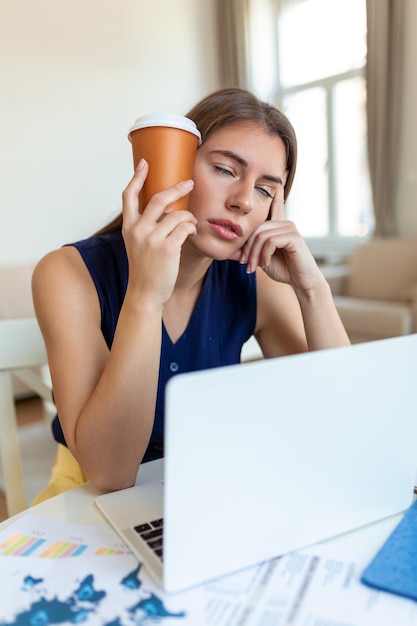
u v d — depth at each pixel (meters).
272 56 4.79
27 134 3.91
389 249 3.56
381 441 0.52
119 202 4.40
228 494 0.43
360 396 0.49
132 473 0.67
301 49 4.60
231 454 0.42
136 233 0.63
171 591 0.44
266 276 1.04
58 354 0.74
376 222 3.93
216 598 0.43
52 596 0.44
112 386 0.64
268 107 0.77
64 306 0.77
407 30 3.62
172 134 0.62
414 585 0.44
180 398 0.38
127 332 0.64
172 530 0.42
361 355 0.47
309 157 4.71
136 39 4.35
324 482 0.49
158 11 4.44
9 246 3.92
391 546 0.49
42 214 4.04
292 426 0.45
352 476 0.51
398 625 0.40
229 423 0.41
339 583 0.45
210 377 0.39
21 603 0.43
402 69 3.69
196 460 0.41
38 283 0.81
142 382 0.64
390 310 2.88
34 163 3.97
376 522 0.55
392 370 0.50
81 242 0.90
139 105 4.43
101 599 0.44
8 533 0.54
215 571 0.45
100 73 4.20
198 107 0.77
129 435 0.65
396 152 3.80
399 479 0.55
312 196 4.75
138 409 0.65
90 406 0.66
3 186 3.85
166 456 0.39
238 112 0.72
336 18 4.27
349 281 3.72
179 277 0.86
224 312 0.96
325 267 4.09
